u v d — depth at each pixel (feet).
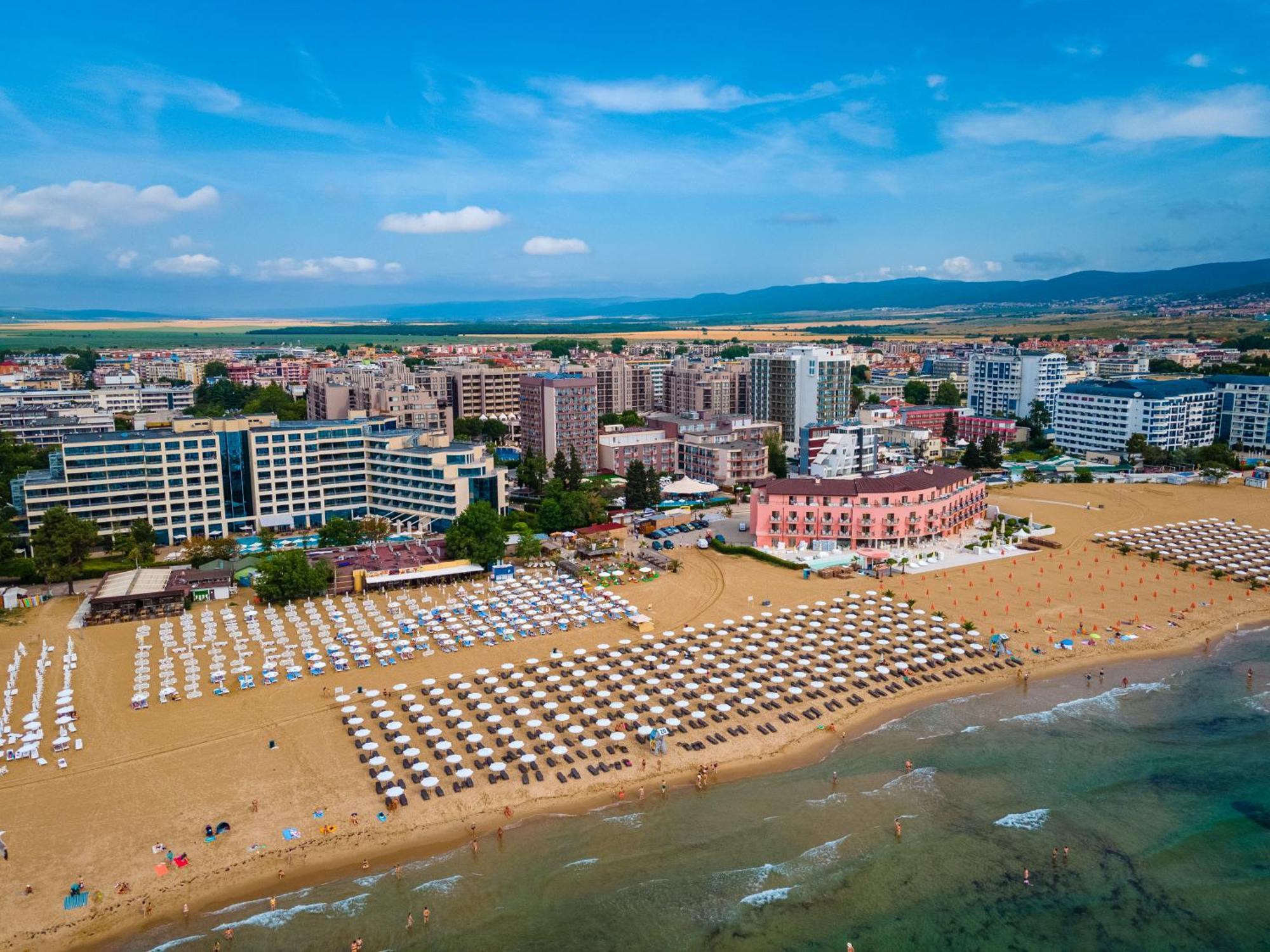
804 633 519.60
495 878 300.81
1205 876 310.24
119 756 370.12
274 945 269.64
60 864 299.79
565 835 324.60
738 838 325.01
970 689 451.94
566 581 618.44
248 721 402.93
